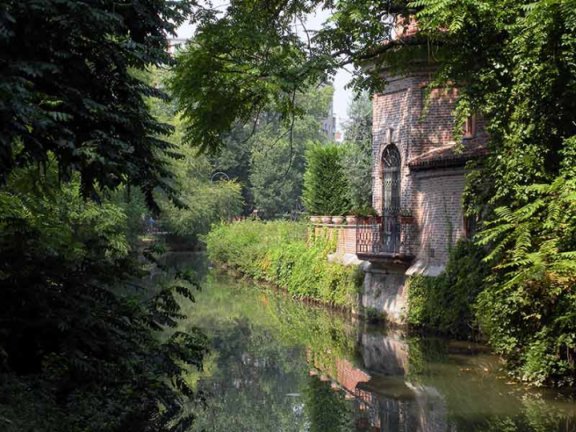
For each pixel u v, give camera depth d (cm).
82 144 855
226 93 1545
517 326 1355
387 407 1200
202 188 5634
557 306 1262
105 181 893
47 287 1007
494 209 1400
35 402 777
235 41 1451
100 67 909
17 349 948
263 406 1209
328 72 1507
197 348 1189
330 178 3297
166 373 1150
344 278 2455
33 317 959
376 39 1545
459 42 1435
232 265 4053
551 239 1250
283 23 1591
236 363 1603
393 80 2231
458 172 1925
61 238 1371
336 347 1803
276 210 6544
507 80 1370
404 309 2045
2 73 779
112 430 839
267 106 1789
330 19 1441
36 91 820
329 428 1071
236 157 6906
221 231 4541
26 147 834
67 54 841
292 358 1662
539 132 1317
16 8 793
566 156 1264
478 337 1745
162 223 5588
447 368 1492
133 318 1140
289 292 2967
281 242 3453
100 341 996
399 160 2212
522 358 1356
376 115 2331
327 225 2783
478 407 1174
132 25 936
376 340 1886
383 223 2186
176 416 1121
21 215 1296
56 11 799
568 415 1109
